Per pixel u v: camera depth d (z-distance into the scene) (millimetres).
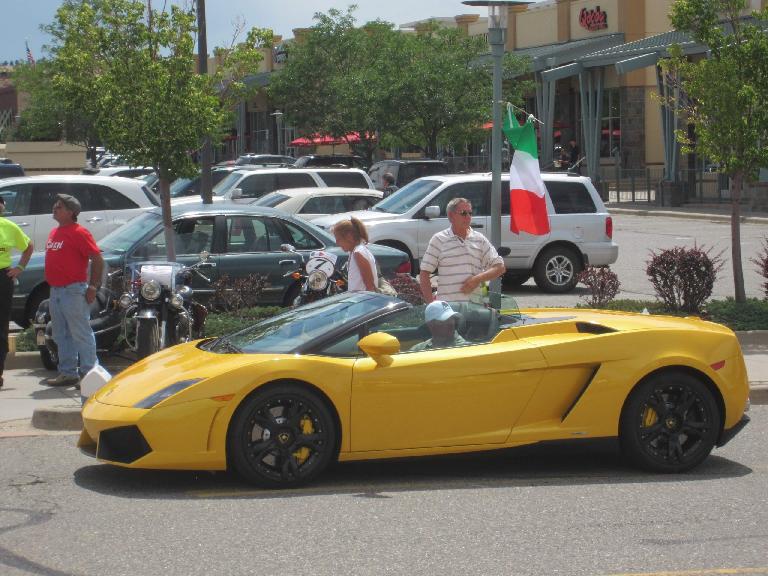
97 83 15148
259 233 15812
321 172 27719
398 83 37844
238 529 7035
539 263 19812
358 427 8031
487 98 38656
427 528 7066
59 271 11484
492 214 14062
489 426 8289
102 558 6473
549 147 44469
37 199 19953
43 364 12992
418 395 8094
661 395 8547
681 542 6781
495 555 6508
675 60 16109
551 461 9086
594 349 8422
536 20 51750
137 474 8500
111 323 12688
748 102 15102
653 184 43406
